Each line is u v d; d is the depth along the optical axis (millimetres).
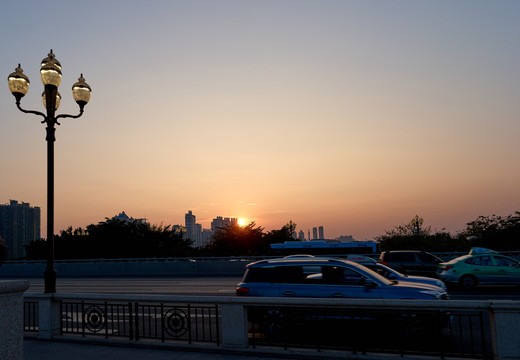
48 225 9836
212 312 12656
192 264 28703
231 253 39188
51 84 10367
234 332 7215
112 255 41969
